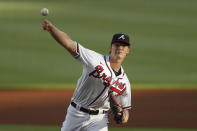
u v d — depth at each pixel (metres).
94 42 85.75
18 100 48.38
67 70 67.44
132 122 39.50
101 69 20.16
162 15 114.00
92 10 119.25
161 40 88.50
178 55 78.12
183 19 109.44
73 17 109.81
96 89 20.88
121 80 21.03
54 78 62.72
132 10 119.81
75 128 22.64
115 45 20.19
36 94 52.03
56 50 79.38
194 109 45.25
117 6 125.69
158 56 77.31
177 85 58.88
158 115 42.53
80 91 21.41
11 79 61.12
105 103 21.92
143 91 54.78
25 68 67.56
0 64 68.94
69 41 18.58
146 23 104.12
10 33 89.69
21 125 37.22
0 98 49.41
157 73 66.81
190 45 85.12
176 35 93.31
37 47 80.44
